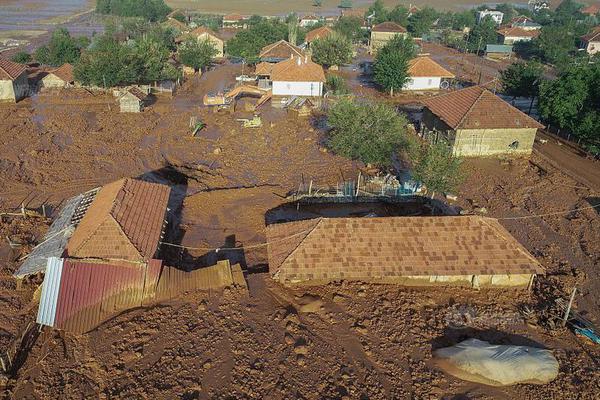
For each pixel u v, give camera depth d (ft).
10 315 90.38
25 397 73.87
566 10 603.67
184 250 111.86
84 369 78.48
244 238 117.80
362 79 302.25
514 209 136.05
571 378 80.48
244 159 164.14
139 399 73.46
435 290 99.76
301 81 243.40
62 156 162.09
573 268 110.22
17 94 227.20
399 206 136.87
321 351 83.56
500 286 101.30
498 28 464.24
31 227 117.70
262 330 87.25
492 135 170.30
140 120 202.28
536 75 225.35
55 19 558.15
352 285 99.66
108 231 96.84
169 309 91.15
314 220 103.14
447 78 286.87
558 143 189.16
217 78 290.56
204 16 595.88
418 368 81.10
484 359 80.18
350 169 157.28
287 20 487.61
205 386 76.07
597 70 185.57
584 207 138.10
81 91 246.47
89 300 88.94
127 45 280.10
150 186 118.21
